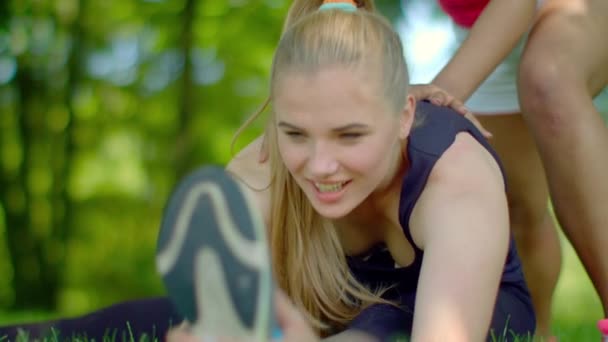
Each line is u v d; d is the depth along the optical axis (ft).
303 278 9.04
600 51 10.18
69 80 39.88
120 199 42.52
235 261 5.30
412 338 7.07
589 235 9.87
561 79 9.84
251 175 9.29
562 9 10.29
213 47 40.45
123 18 40.19
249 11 39.63
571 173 9.82
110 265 43.14
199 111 40.96
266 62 40.16
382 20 8.02
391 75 7.73
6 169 41.32
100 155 41.70
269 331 5.35
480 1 11.80
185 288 5.65
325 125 7.46
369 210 8.73
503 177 8.93
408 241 8.55
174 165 40.01
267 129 9.12
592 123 9.78
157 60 40.63
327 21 7.75
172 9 39.86
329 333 9.15
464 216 7.82
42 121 40.47
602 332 7.64
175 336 6.01
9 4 39.58
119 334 10.28
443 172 8.23
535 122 10.05
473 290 7.34
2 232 43.01
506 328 8.84
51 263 41.22
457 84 10.47
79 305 42.16
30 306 41.14
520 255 12.03
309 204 8.91
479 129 9.36
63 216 40.88
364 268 9.22
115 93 41.04
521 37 10.77
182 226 5.55
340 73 7.45
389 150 7.82
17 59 39.99
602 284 9.98
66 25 39.99
